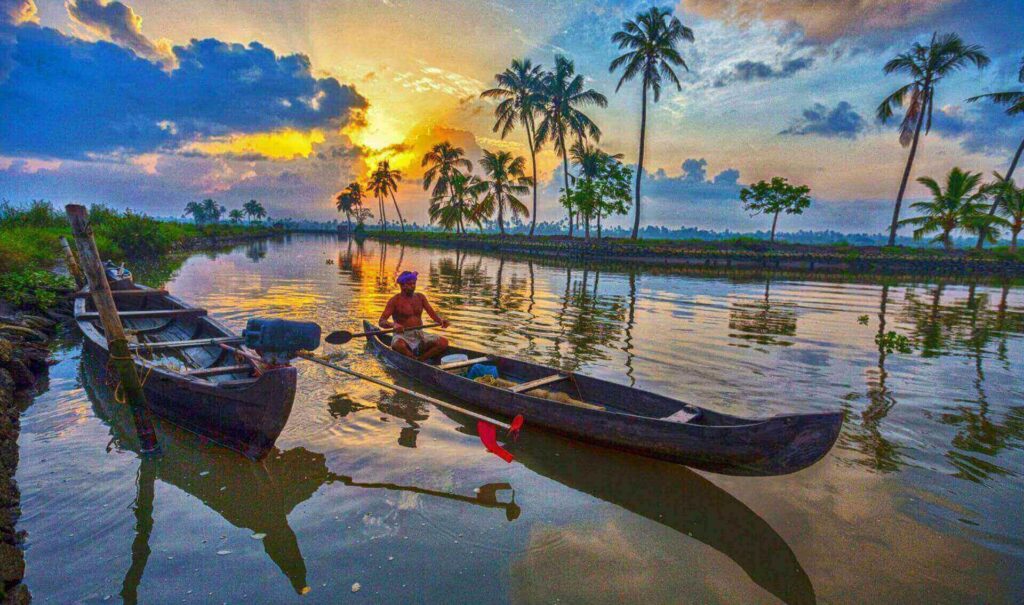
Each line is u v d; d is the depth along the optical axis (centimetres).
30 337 825
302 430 530
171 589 305
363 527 368
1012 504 402
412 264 2819
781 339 980
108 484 422
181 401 523
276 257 3175
